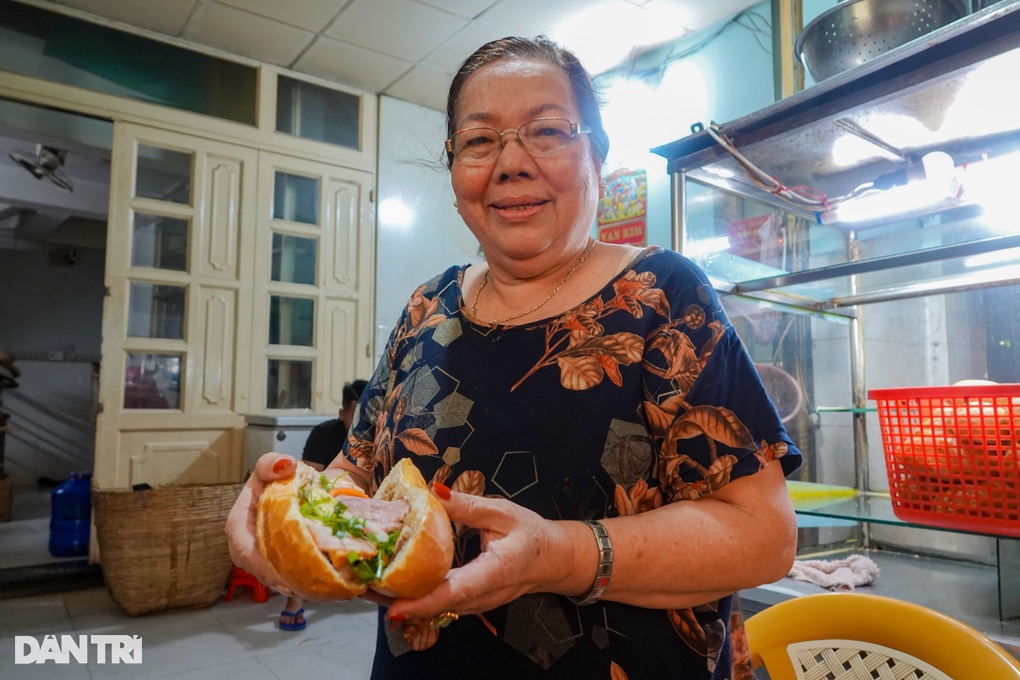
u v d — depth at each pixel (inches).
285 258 164.9
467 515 23.7
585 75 35.6
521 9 137.3
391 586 21.7
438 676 30.4
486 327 34.2
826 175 68.6
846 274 62.3
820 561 64.3
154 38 149.6
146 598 123.1
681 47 144.0
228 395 155.7
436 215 184.5
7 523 214.5
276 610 130.5
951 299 74.9
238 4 138.8
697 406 28.8
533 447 30.5
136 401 146.5
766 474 28.1
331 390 167.9
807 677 41.1
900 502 51.0
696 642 28.9
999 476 44.3
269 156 162.6
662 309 31.1
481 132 33.6
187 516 126.7
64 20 140.6
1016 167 54.3
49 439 318.7
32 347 320.8
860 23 57.6
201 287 153.7
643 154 150.8
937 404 47.7
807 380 83.6
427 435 33.1
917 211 65.8
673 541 25.8
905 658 37.7
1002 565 51.1
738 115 132.4
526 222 33.1
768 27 128.1
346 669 102.2
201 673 99.7
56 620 122.4
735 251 70.9
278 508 24.3
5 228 288.0
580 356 31.1
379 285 174.6
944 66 47.6
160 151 151.6
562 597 29.2
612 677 28.4
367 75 168.2
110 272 143.6
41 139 156.1
